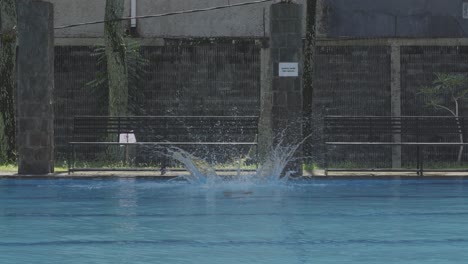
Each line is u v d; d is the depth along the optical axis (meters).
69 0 28.11
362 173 20.80
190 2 28.16
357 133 21.22
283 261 8.23
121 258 8.43
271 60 20.45
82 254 8.67
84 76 27.69
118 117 21.44
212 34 28.03
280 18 20.36
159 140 24.39
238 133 21.31
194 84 27.61
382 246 9.23
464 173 20.84
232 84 27.56
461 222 11.52
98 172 21.09
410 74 27.45
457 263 8.08
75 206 13.74
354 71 27.45
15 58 25.31
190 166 20.97
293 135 20.30
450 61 27.45
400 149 27.02
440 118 21.36
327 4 27.69
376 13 27.80
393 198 15.22
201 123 21.52
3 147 25.16
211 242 9.55
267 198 15.15
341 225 11.16
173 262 8.19
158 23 28.03
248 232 10.41
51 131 20.80
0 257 8.48
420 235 10.14
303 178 19.78
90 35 28.06
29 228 10.88
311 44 25.44
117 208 13.41
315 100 27.41
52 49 20.97
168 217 12.12
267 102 27.33
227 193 16.17
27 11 20.47
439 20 27.95
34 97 20.48
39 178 19.56
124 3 28.11
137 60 27.41
